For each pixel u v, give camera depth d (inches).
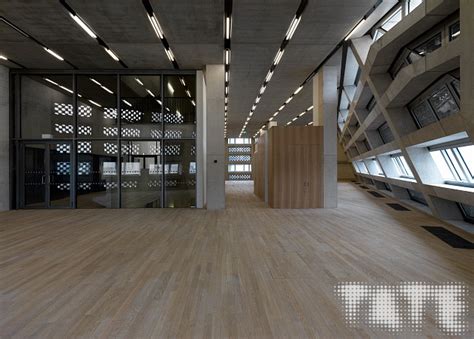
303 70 423.8
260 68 409.4
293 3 247.0
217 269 164.2
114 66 390.3
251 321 108.9
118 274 156.5
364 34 340.5
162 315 113.2
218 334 100.3
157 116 410.0
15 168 402.0
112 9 252.8
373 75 333.4
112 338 98.0
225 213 362.3
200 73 403.2
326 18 276.1
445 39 229.8
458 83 232.8
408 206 424.5
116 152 408.8
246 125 958.4
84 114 408.5
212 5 246.8
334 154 414.6
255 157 629.9
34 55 352.8
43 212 370.6
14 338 98.4
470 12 171.5
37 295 131.2
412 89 270.1
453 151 274.7
